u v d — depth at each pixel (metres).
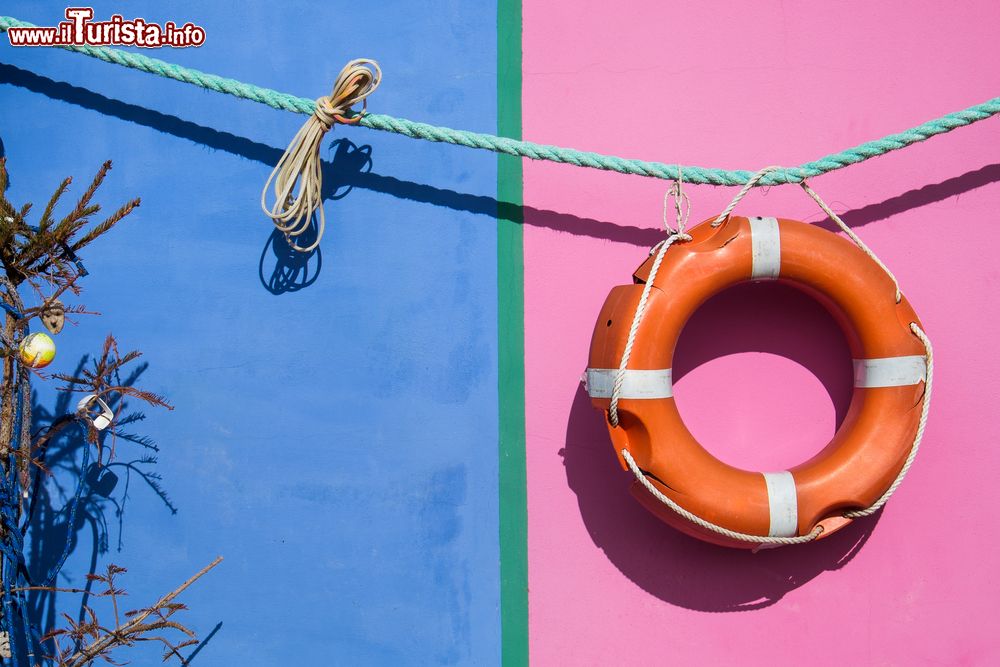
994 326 2.44
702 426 2.46
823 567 2.43
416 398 2.48
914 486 2.43
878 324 2.26
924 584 2.42
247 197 2.53
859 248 2.37
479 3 2.51
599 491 2.45
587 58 2.50
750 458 2.45
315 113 2.30
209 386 2.52
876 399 2.27
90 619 2.48
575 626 2.44
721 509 2.21
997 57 2.46
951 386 2.44
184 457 2.51
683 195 2.38
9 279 2.14
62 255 2.15
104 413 2.34
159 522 2.50
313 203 2.46
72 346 2.54
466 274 2.49
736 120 2.48
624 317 2.24
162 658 2.47
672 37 2.49
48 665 2.45
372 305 2.50
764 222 2.28
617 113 2.49
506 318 2.48
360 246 2.51
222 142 2.53
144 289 2.53
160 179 2.54
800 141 2.48
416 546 2.47
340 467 2.49
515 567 2.45
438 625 2.46
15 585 2.17
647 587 2.44
